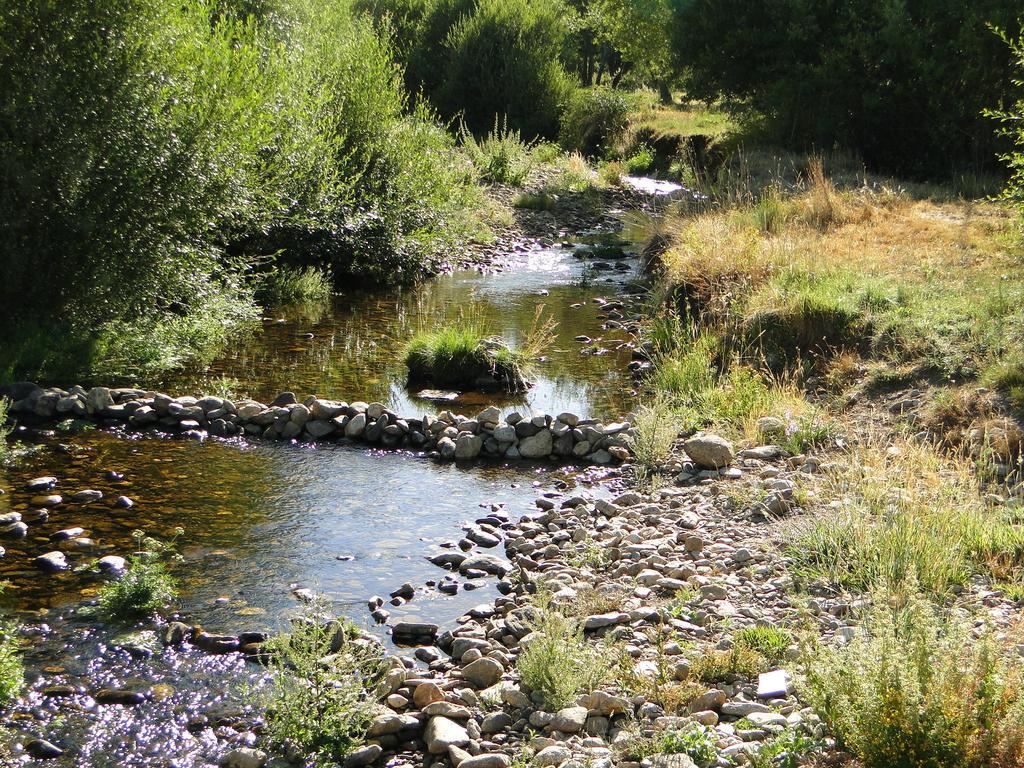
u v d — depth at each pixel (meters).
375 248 16.39
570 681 4.77
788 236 13.71
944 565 5.80
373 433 9.15
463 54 34.31
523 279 17.00
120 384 10.34
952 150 21.00
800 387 10.02
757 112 25.58
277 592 6.06
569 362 11.91
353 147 17.09
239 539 6.83
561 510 7.55
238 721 4.76
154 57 11.05
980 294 10.45
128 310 11.25
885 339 10.12
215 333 12.32
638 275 16.64
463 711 4.68
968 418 8.40
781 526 6.83
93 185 10.50
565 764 4.09
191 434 9.02
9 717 4.71
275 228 15.38
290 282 14.96
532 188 25.81
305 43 18.09
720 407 9.64
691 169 27.62
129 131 10.65
